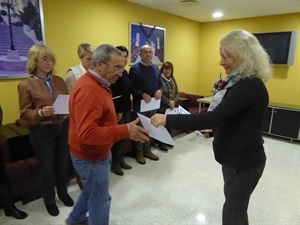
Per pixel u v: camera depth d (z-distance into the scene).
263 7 3.83
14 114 2.56
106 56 1.27
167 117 1.16
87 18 3.08
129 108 2.69
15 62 2.44
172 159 3.14
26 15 2.45
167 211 2.06
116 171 2.68
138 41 3.84
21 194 2.10
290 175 2.76
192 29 5.09
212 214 2.04
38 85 1.76
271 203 2.21
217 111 1.12
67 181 2.41
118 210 2.06
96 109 1.24
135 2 3.63
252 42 1.15
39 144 1.82
